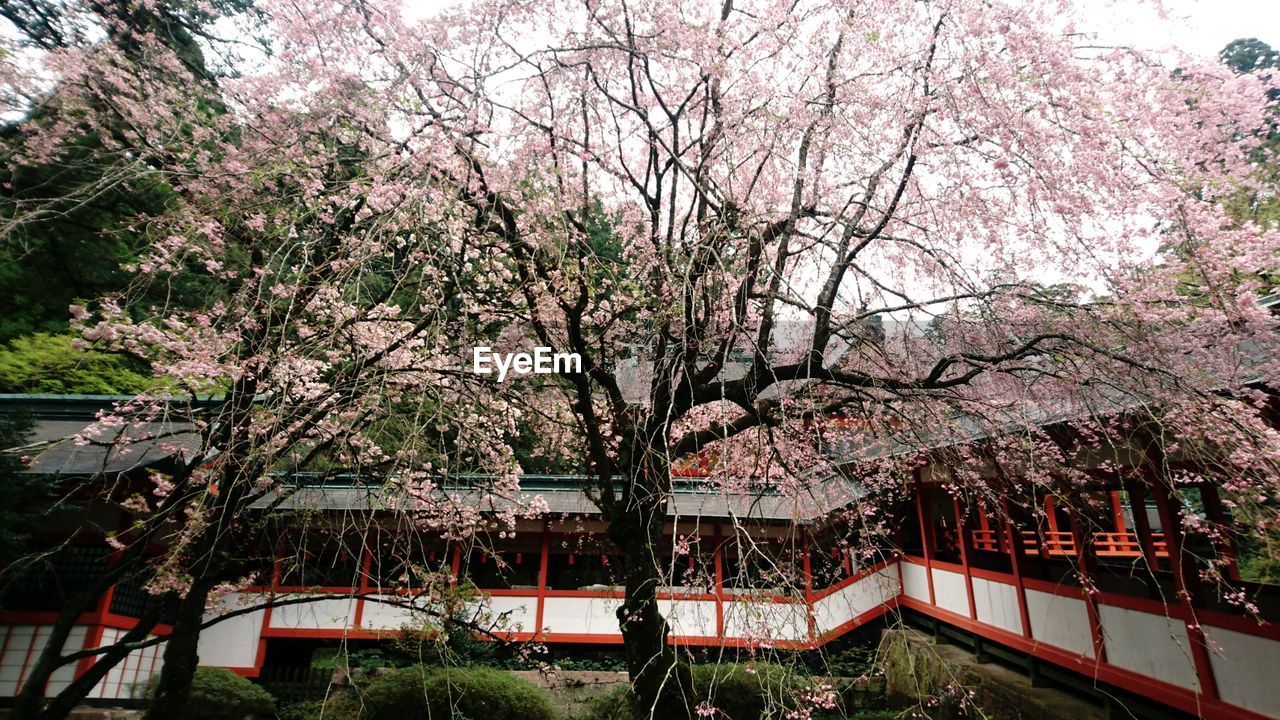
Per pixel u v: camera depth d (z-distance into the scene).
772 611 3.29
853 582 10.75
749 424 5.32
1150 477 5.82
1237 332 4.27
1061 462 5.98
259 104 4.76
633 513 5.37
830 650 10.39
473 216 5.06
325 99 4.58
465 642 8.38
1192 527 4.99
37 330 10.03
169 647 5.05
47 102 5.14
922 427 5.63
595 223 6.79
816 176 5.26
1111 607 6.53
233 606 9.48
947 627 10.26
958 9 4.30
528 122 4.93
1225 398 4.23
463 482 6.12
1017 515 8.55
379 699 6.56
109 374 10.45
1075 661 6.94
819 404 5.51
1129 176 4.26
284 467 5.14
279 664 9.58
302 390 4.29
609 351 6.20
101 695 7.55
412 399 4.41
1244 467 4.05
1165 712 6.02
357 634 9.35
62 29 6.05
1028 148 4.20
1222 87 4.04
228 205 4.46
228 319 4.45
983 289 4.93
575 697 8.45
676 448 5.39
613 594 7.57
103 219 8.29
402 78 4.33
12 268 8.89
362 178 4.14
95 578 7.66
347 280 3.84
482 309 5.22
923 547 10.72
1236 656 5.09
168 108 5.29
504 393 5.30
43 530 7.45
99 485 6.63
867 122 4.75
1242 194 4.71
